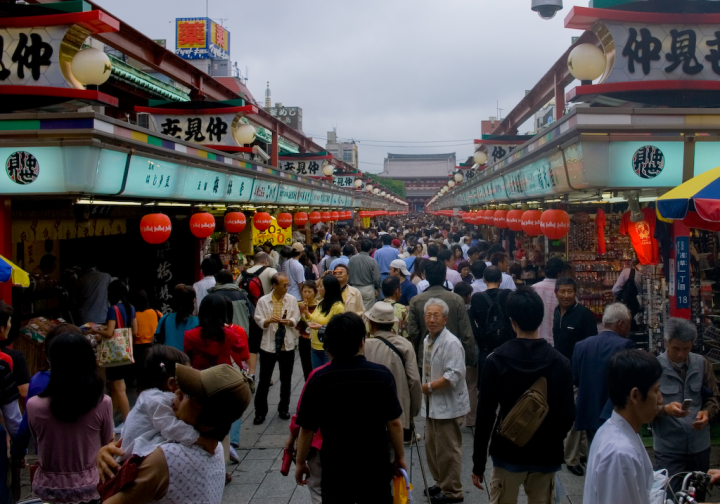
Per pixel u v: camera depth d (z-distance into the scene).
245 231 15.73
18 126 5.71
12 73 5.92
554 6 7.27
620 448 2.55
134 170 6.70
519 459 3.56
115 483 2.49
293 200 15.46
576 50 6.38
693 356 4.23
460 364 4.83
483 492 5.17
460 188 19.59
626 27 6.30
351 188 29.75
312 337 6.70
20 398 4.72
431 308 4.91
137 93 12.88
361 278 9.82
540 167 7.80
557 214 7.45
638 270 7.31
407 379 4.42
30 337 6.84
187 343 5.11
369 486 3.28
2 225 6.01
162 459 2.51
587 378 4.75
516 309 3.63
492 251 9.94
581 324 5.59
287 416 7.19
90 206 8.37
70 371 3.55
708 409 4.14
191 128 10.91
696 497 3.02
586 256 10.14
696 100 6.81
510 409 3.57
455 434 4.95
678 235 6.24
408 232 23.44
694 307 6.57
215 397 2.57
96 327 6.68
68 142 5.66
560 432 3.57
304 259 11.77
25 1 6.88
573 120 6.20
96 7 6.87
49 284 7.90
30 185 5.79
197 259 11.90
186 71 12.41
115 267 11.33
